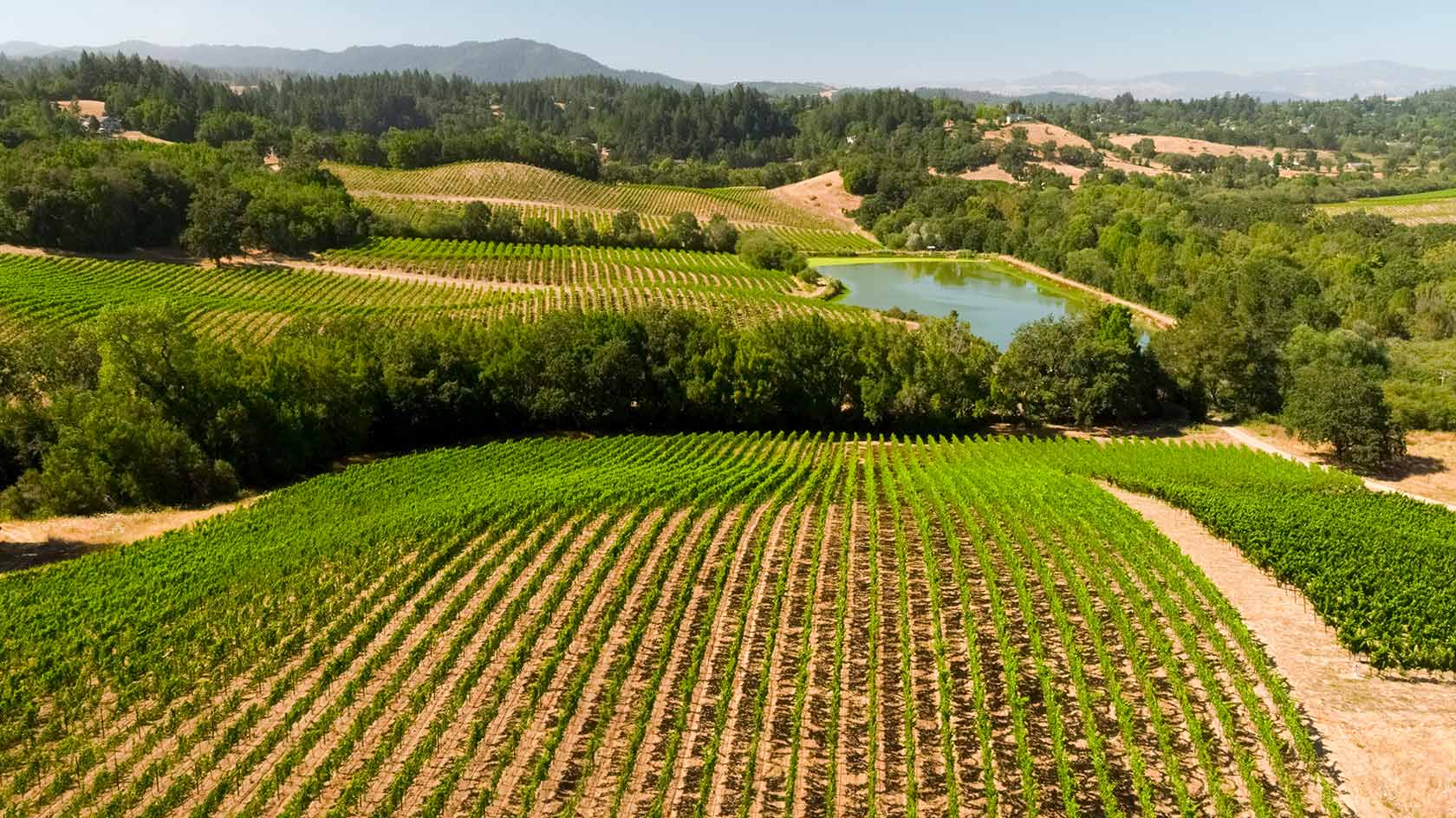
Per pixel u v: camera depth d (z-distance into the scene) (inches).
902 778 1077.1
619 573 1619.1
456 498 1972.2
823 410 3053.6
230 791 1040.2
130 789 1013.2
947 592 1563.7
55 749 1086.4
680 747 1124.5
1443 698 1211.9
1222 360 3073.3
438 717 1148.5
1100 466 2397.9
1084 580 1596.9
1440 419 2822.3
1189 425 3122.5
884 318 4736.7
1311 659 1321.4
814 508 2050.9
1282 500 2026.3
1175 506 2052.2
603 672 1289.4
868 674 1278.3
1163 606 1391.5
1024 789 1037.2
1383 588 1473.9
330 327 2923.2
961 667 1311.5
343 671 1275.8
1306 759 1051.9
